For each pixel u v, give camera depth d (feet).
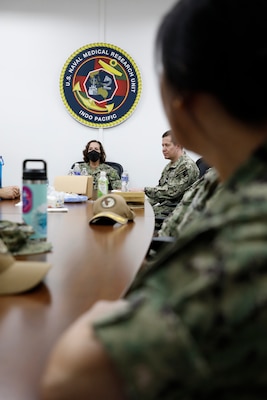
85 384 1.14
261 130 1.31
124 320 1.12
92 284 2.50
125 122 14.75
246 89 1.25
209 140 1.42
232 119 1.32
